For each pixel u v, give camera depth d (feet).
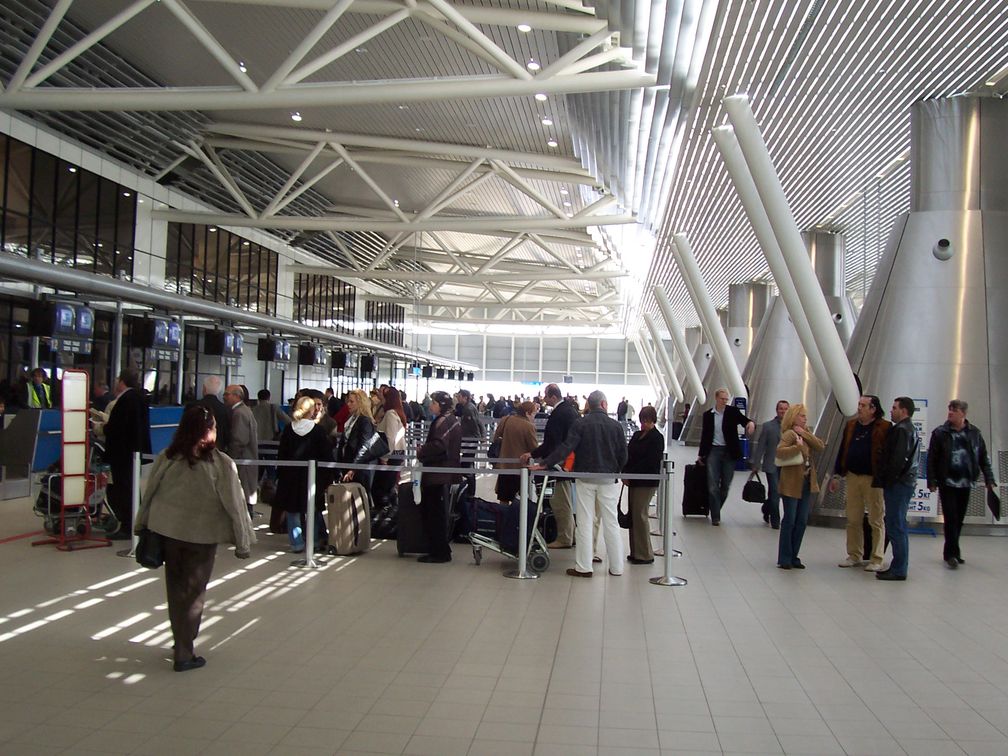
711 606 26.61
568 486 36.73
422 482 32.50
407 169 88.58
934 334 43.27
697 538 40.47
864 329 45.75
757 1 31.96
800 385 92.07
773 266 45.85
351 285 140.46
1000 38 36.52
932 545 38.58
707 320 74.84
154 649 20.97
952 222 44.09
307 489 32.99
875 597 28.12
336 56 42.83
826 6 33.17
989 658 21.43
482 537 33.04
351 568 31.14
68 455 33.35
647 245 95.04
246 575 29.66
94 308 65.36
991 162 44.11
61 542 33.58
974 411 42.14
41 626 22.77
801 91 43.21
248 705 17.30
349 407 37.01
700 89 42.09
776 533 42.39
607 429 31.01
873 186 64.08
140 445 34.53
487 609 25.63
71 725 16.15
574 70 41.83
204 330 84.33
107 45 59.93
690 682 19.29
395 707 17.35
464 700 17.84
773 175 40.16
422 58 53.83
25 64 44.93
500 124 65.77
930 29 35.45
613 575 31.09
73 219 65.31
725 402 46.68
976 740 16.15
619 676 19.62
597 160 63.05
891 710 17.69
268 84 43.50
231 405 38.24
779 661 20.98
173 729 16.02
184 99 44.68
